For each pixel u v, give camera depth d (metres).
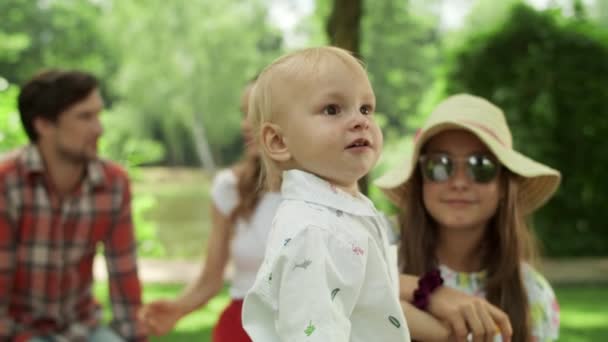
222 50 37.19
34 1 32.72
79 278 3.19
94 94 3.09
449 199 2.05
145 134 37.56
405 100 36.75
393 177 2.24
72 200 3.09
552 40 9.74
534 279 2.16
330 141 1.42
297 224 1.40
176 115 38.75
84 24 34.06
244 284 2.98
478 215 2.05
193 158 44.81
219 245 3.20
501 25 10.01
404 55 37.09
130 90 36.44
